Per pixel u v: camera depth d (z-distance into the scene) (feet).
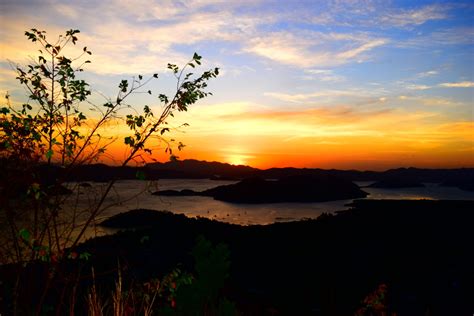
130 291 11.04
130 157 14.52
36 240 13.00
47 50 15.34
